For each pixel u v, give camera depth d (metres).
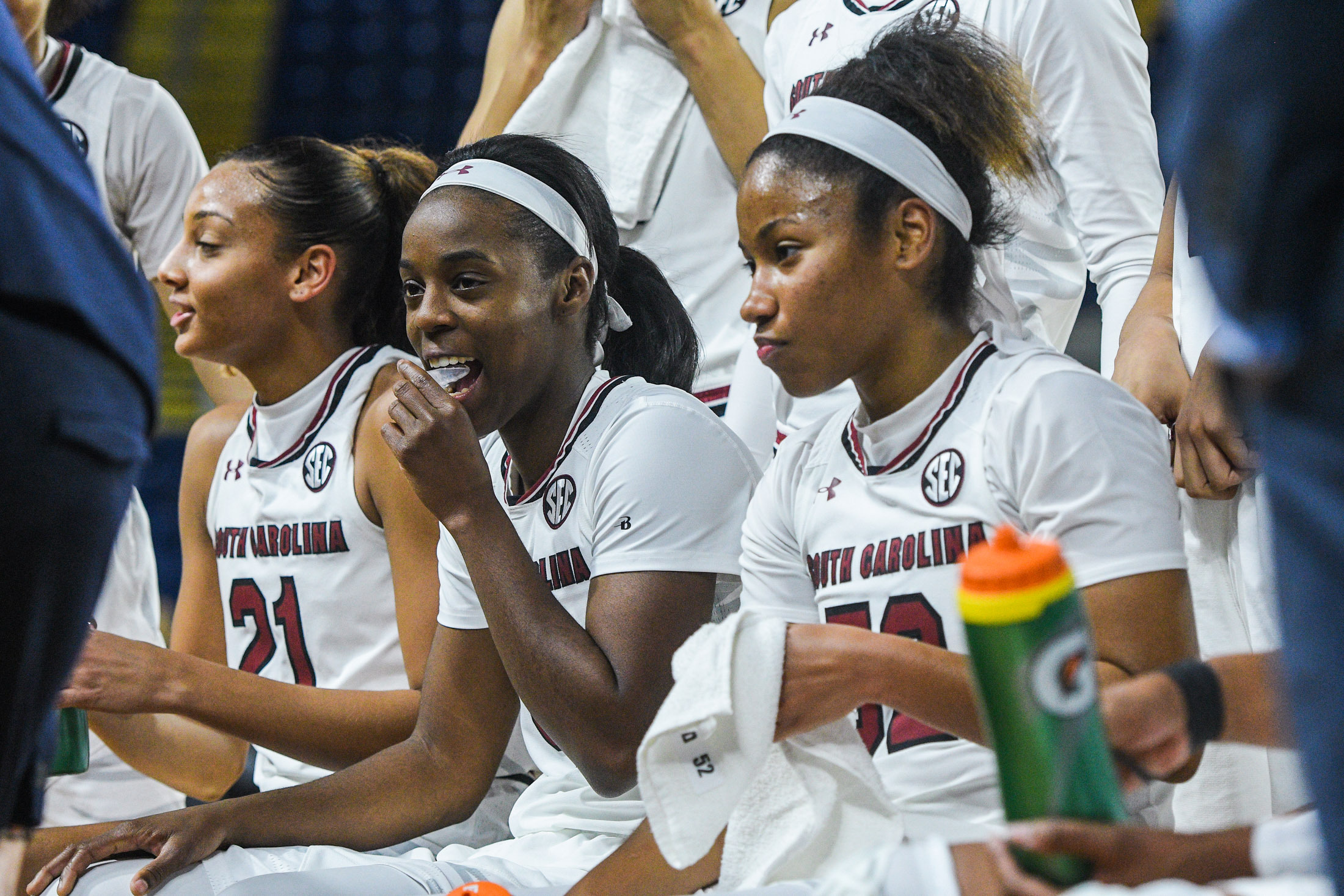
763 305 5.43
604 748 5.89
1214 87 2.40
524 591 6.03
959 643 5.25
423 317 6.61
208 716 7.17
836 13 8.68
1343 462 2.37
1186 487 6.17
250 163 8.38
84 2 11.16
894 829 4.50
